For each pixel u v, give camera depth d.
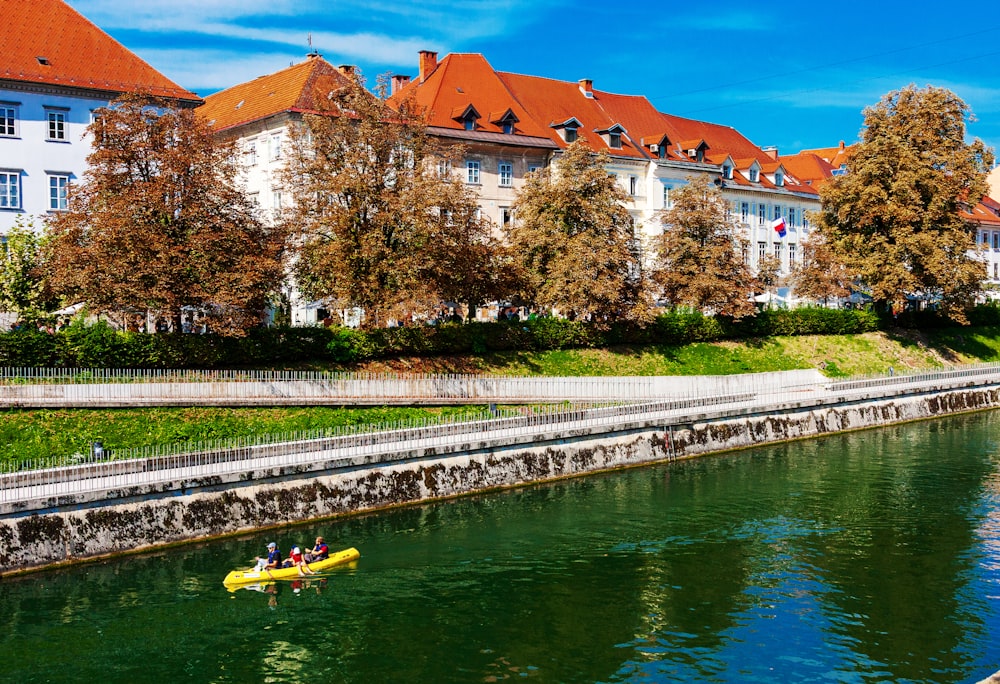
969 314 91.12
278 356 52.19
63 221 47.38
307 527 38.69
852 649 28.83
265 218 58.28
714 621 30.86
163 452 40.72
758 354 75.06
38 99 59.09
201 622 30.05
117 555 34.19
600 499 44.69
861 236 81.75
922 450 57.41
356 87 56.66
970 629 30.16
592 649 28.77
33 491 33.44
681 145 95.44
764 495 45.91
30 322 49.72
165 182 47.66
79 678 26.50
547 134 81.81
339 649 28.59
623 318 68.81
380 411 50.31
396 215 53.97
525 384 56.31
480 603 32.06
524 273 63.28
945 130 84.44
